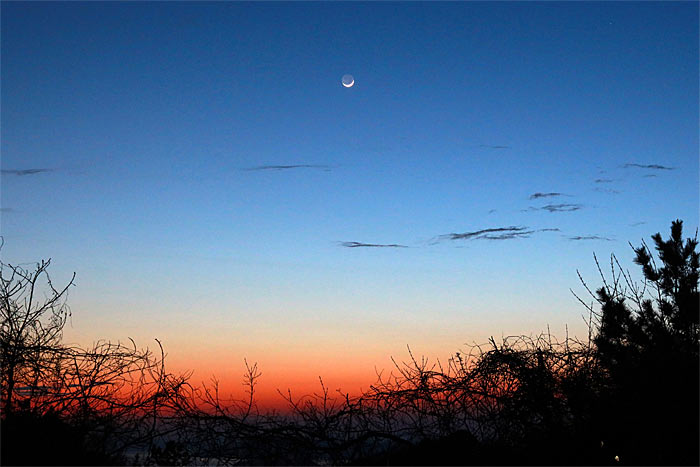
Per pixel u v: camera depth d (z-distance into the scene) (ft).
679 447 33.22
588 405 35.06
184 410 34.83
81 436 34.14
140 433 34.40
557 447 34.73
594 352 36.35
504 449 34.99
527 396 35.45
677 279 43.52
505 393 35.73
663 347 35.55
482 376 36.01
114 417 34.50
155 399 34.96
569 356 36.27
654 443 33.58
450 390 35.53
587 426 34.94
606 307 38.70
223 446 34.35
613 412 34.50
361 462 34.45
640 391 34.09
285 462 34.17
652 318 38.55
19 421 33.88
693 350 35.70
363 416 35.35
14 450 32.42
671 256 43.78
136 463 33.68
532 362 36.22
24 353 35.60
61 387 35.40
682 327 38.58
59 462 32.35
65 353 35.99
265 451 34.32
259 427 34.91
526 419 35.40
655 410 33.60
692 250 43.65
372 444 34.91
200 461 34.19
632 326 37.35
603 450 34.58
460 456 34.53
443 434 35.19
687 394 33.32
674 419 33.37
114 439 34.22
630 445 34.27
